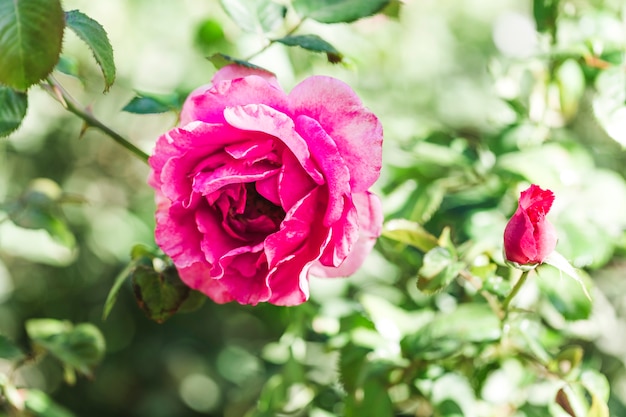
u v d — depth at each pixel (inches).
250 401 45.4
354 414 26.0
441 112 45.5
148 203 49.8
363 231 22.4
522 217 21.8
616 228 26.1
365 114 21.6
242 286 22.1
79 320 55.7
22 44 21.1
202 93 21.9
